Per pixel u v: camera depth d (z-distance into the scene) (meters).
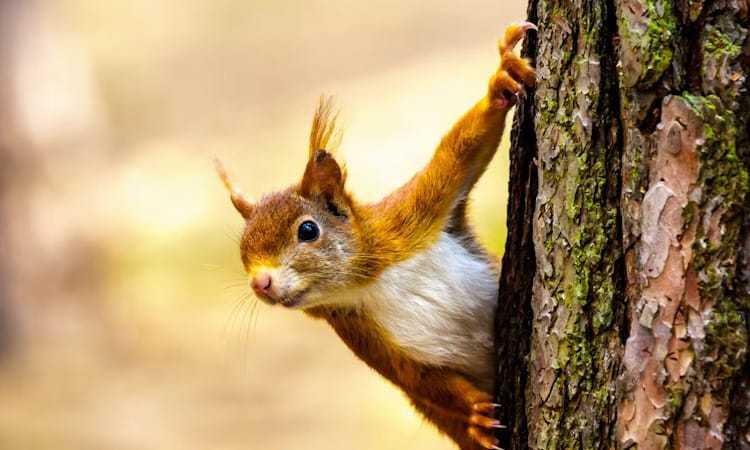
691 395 5.01
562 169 5.63
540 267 5.76
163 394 18.44
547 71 5.71
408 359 6.83
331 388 17.53
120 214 23.67
